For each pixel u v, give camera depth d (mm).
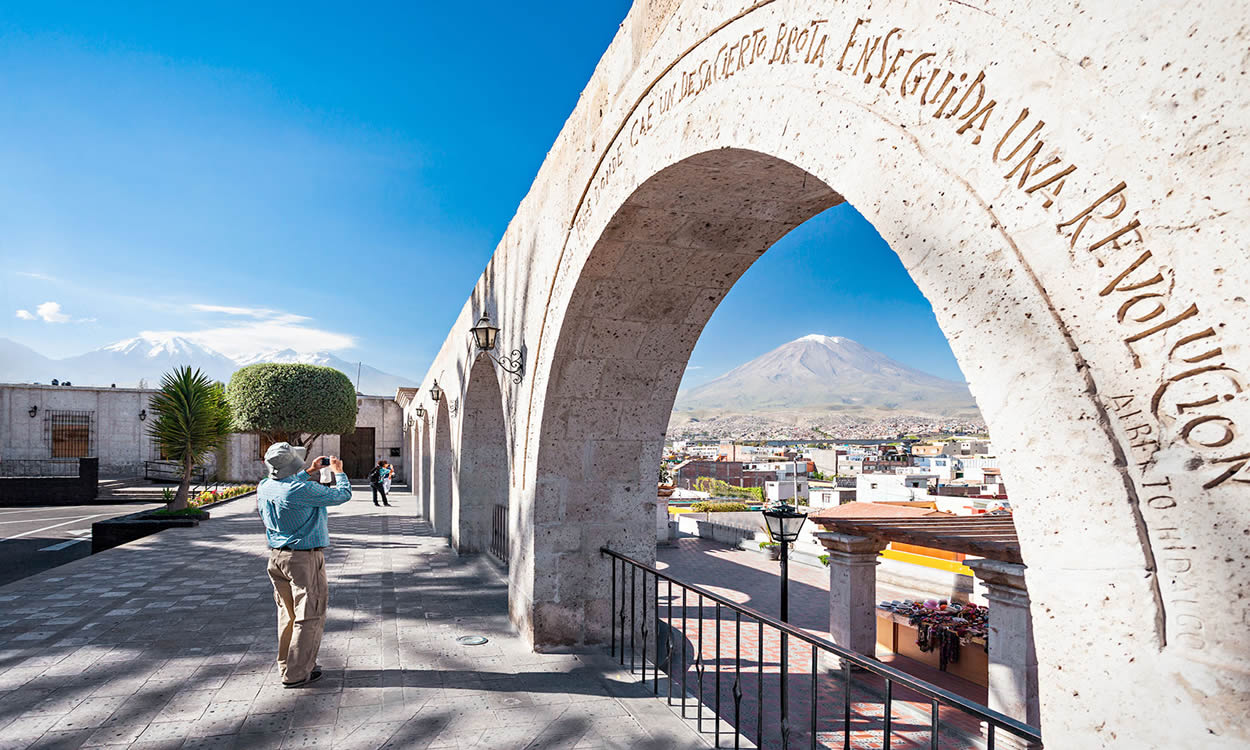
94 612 6344
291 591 4414
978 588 9297
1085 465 1322
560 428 5137
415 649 5172
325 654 5027
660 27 3420
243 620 6043
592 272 4418
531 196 5953
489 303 8305
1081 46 1340
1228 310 1098
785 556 5840
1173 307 1179
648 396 5262
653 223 3959
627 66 3857
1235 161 1086
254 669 4656
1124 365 1265
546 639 5133
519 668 4730
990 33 1540
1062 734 1354
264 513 4375
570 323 4762
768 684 6625
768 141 2414
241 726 3697
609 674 4637
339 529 13992
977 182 1555
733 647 7805
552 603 5152
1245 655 1074
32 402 28938
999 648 5258
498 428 10375
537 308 5504
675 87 3207
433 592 7445
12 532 15453
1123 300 1260
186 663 4781
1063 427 1363
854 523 7227
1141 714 1219
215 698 4102
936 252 1659
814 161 2148
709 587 11891
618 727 3744
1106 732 1274
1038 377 1410
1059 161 1371
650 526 5402
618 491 5328
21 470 28062
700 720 3664
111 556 9961
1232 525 1101
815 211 3852
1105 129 1287
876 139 1873
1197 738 1135
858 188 1939
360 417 33281
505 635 5594
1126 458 1265
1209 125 1123
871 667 2312
